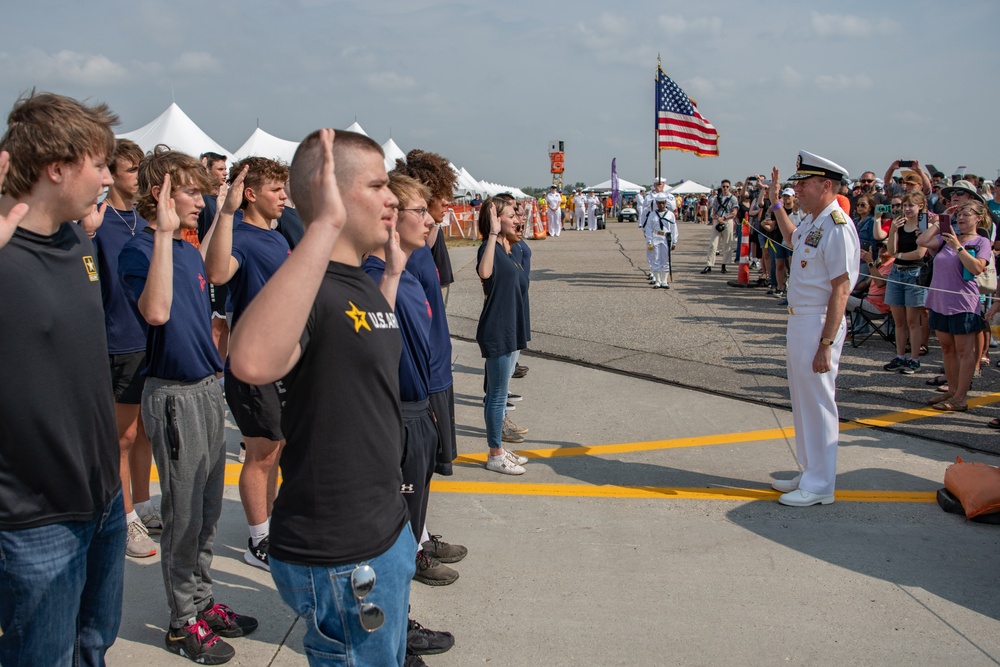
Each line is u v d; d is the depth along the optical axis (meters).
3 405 1.98
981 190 9.54
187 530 2.99
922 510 4.43
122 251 3.09
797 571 3.76
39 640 2.14
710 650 3.12
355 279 1.90
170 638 3.06
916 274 7.10
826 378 4.43
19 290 1.99
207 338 3.09
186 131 15.49
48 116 2.01
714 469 5.12
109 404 2.27
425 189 3.15
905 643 3.16
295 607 1.91
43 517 2.08
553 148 34.06
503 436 5.71
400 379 3.07
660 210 12.99
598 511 4.48
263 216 3.91
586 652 3.12
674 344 8.70
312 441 1.82
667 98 14.41
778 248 11.96
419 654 3.06
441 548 3.85
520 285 4.88
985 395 6.62
